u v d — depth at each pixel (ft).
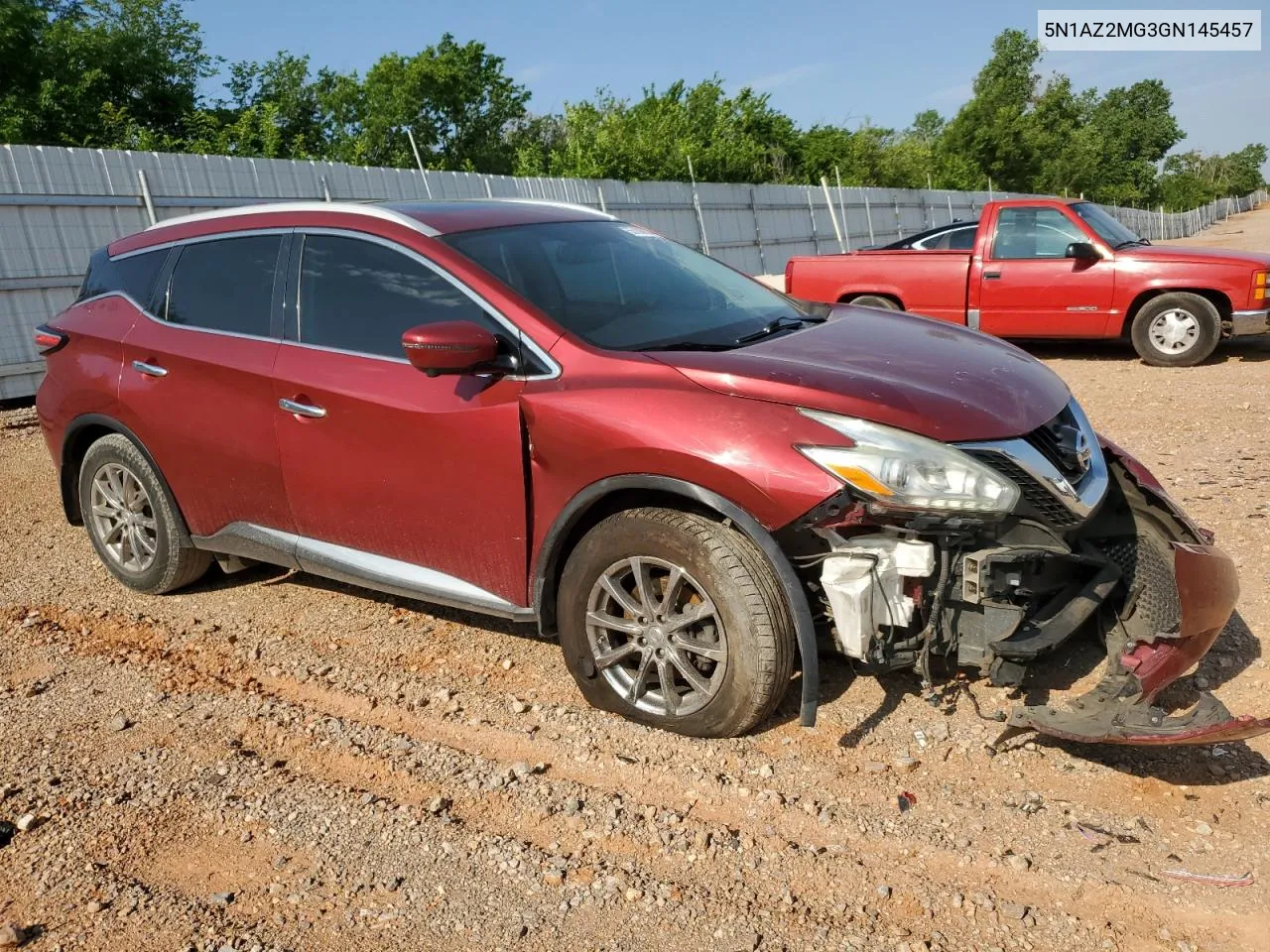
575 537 11.67
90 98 86.22
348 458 12.67
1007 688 11.63
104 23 90.79
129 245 16.01
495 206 13.94
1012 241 34.17
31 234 33.99
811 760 10.57
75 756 11.48
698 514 10.55
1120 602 11.83
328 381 12.70
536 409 11.05
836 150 123.44
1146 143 301.84
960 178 162.20
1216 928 8.04
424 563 12.62
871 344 11.82
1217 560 10.51
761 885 8.80
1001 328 34.60
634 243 14.21
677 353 11.05
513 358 11.43
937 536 9.79
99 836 9.93
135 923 8.69
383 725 11.88
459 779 10.64
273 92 110.52
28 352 34.12
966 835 9.30
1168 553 11.50
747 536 10.25
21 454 26.37
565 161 93.66
